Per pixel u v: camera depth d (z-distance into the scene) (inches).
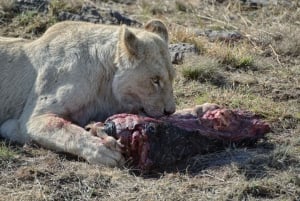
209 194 373.1
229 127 427.5
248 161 407.2
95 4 752.3
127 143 396.8
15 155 410.0
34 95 438.0
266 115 496.7
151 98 433.4
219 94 537.0
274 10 794.8
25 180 383.6
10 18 649.0
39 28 641.0
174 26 714.8
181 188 378.0
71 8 677.9
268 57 647.1
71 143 405.1
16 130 433.4
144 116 427.8
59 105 427.2
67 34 452.1
